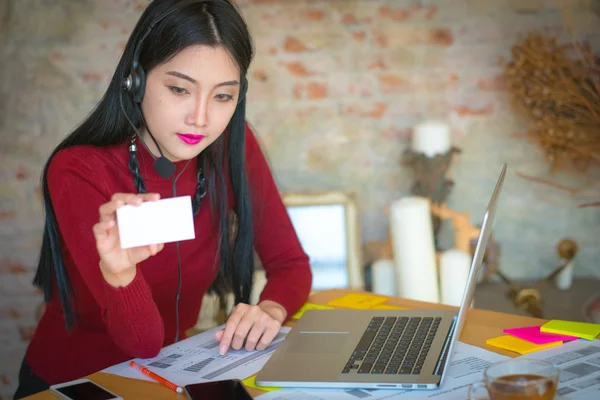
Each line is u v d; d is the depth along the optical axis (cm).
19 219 296
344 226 284
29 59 290
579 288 297
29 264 298
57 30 289
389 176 304
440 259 270
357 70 300
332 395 107
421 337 128
